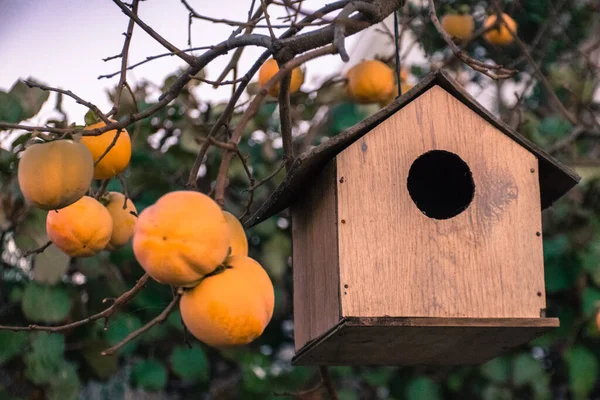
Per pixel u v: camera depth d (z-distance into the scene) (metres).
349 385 5.41
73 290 4.65
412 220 3.29
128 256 4.77
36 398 4.56
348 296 3.20
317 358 3.62
